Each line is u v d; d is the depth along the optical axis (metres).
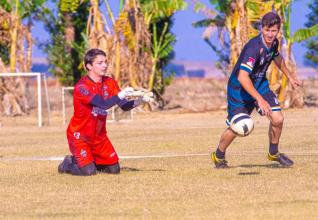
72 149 24.89
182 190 20.61
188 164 27.72
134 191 20.67
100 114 24.59
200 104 94.12
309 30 78.69
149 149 36.84
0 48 89.56
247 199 18.80
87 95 24.28
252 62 23.66
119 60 82.25
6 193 20.72
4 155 35.19
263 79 24.62
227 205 17.97
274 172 24.25
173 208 17.70
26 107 83.56
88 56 24.70
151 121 68.88
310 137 41.53
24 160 31.58
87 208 18.00
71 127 24.83
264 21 23.77
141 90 24.12
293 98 81.19
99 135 24.83
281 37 79.81
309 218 16.20
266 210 17.16
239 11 79.62
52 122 71.88
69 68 92.62
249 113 24.75
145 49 83.19
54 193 20.59
